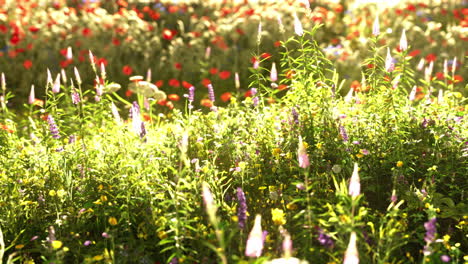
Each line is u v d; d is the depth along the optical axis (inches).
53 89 201.0
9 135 211.3
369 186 169.5
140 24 400.2
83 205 166.9
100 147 183.2
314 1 456.4
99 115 213.2
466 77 338.3
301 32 197.6
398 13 414.9
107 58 364.5
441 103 203.9
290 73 203.9
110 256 143.5
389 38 390.6
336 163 177.5
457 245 144.3
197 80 357.4
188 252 144.2
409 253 145.3
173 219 138.2
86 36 375.2
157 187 164.1
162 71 362.0
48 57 358.9
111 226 157.5
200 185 159.3
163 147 184.7
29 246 158.2
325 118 188.4
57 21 388.5
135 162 158.7
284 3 444.5
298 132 184.4
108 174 169.8
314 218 134.9
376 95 197.8
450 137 182.2
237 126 196.1
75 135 207.5
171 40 403.2
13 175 180.5
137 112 152.3
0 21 394.0
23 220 165.6
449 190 174.9
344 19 433.4
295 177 169.8
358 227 142.1
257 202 161.8
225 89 346.6
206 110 317.4
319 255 135.9
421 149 183.3
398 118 189.3
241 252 133.8
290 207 146.4
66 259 149.2
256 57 209.6
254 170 174.4
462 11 432.5
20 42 363.9
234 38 389.1
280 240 134.6
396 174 163.3
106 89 223.5
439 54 365.7
